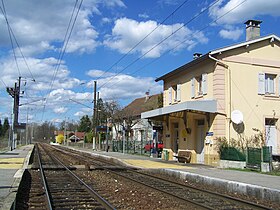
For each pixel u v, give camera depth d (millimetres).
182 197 11609
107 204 10055
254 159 20156
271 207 10859
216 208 10375
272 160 20391
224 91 23688
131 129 58281
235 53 24266
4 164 22438
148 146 40000
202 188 14875
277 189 12172
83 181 15984
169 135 30672
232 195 13289
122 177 17719
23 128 49188
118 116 58312
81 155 41344
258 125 24297
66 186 14352
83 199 11266
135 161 27469
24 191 12953
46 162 28484
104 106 61875
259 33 26016
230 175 17125
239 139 23516
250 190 13188
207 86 24828
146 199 11586
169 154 30266
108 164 26828
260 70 24844
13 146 51844
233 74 24031
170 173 19359
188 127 26906
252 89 24438
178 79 29703
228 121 23438
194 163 25578
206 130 24469
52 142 131250
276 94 25281
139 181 15719
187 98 27906
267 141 24578
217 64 23750
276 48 25547
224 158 22219
